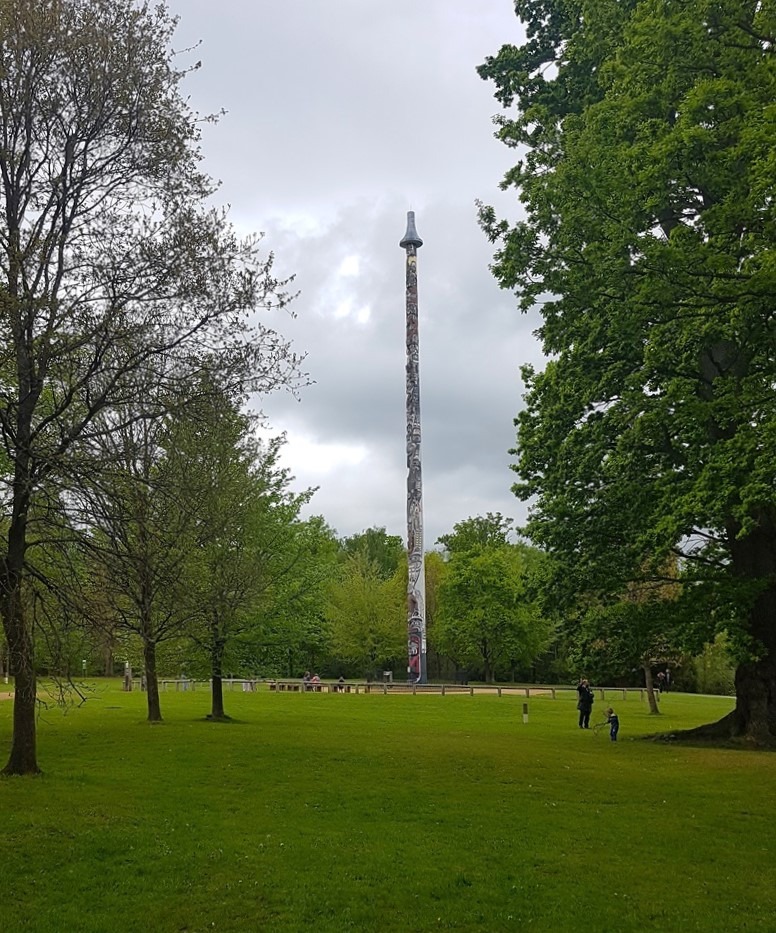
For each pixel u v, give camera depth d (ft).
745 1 57.98
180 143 59.67
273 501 118.52
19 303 49.90
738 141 60.03
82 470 52.90
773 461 56.44
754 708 78.95
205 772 57.77
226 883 34.32
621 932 29.48
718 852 39.17
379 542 355.15
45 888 34.04
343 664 255.29
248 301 58.44
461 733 87.61
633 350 77.46
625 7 82.64
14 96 55.98
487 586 227.61
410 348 207.72
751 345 67.05
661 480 75.41
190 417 56.24
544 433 87.81
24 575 56.03
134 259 56.44
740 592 74.38
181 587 62.85
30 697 56.29
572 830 43.16
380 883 34.45
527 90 91.97
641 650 79.92
